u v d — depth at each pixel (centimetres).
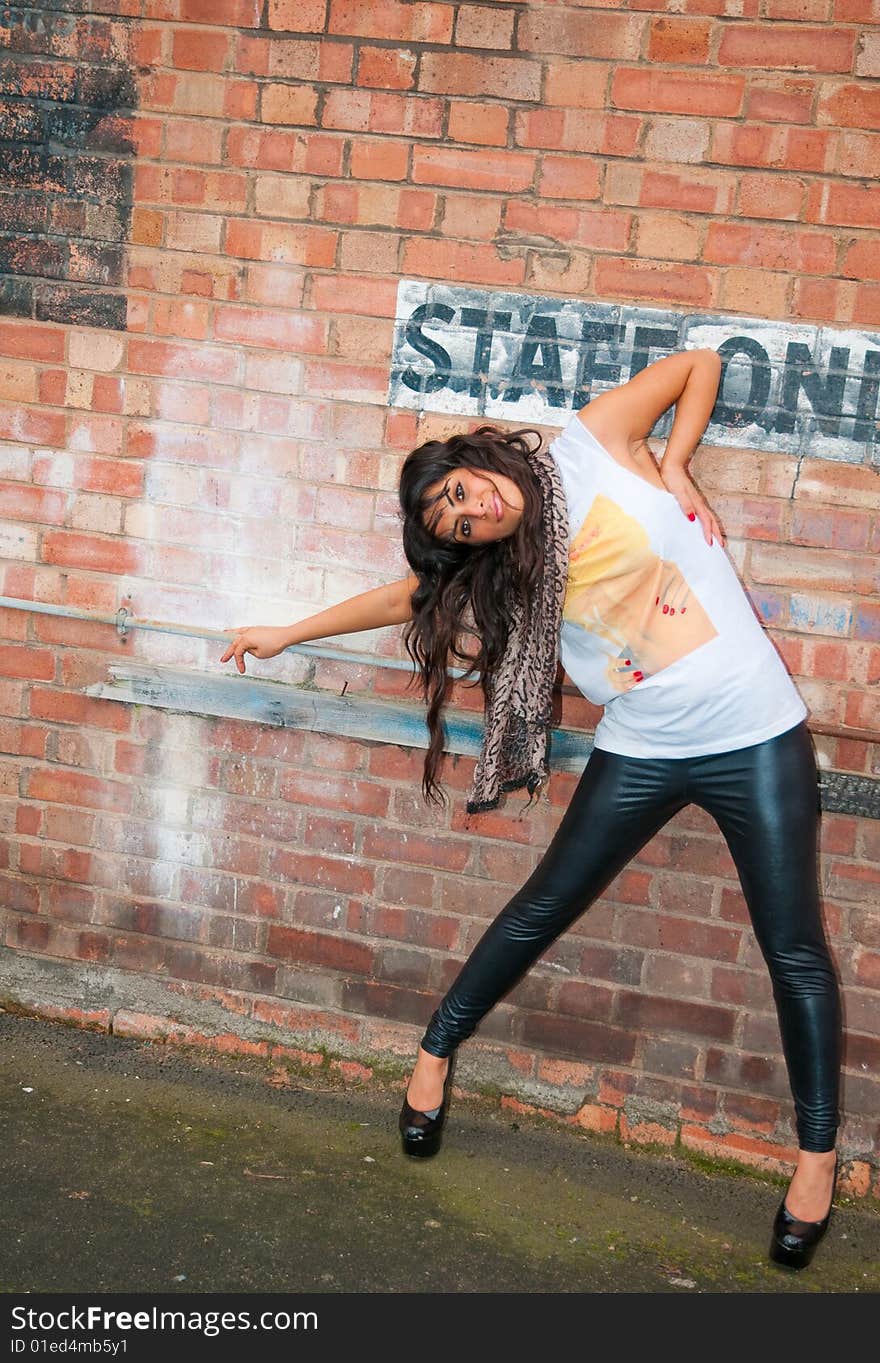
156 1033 338
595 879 279
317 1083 327
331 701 316
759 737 260
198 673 322
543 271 292
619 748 273
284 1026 333
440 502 255
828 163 276
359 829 323
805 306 282
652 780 270
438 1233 272
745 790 262
